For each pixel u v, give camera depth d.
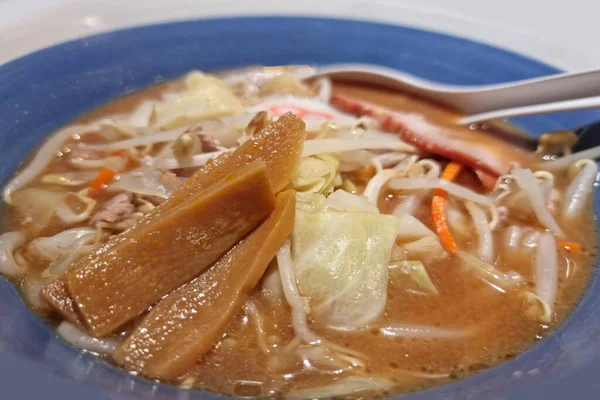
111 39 0.27
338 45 0.30
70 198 0.20
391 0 0.33
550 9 0.34
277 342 0.16
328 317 0.16
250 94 0.27
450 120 0.26
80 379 0.13
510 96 0.25
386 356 0.16
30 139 0.22
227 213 0.16
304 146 0.20
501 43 0.30
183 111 0.24
